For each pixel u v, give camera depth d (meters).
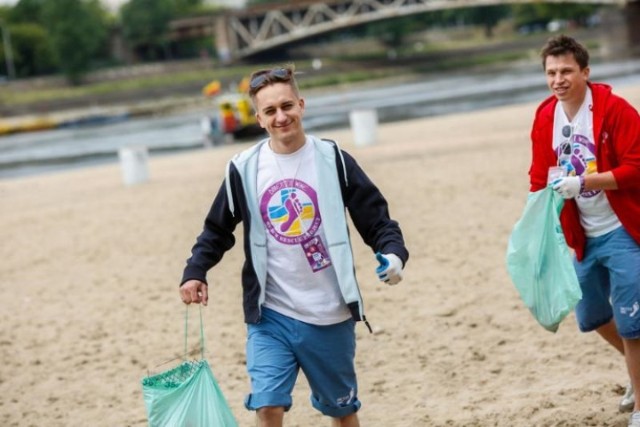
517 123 37.75
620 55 112.06
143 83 143.25
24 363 11.80
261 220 6.51
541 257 7.19
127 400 10.02
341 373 6.66
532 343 10.27
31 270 18.14
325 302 6.51
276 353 6.48
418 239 16.47
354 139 38.34
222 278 15.28
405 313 12.05
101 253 19.03
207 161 39.53
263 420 6.32
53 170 48.84
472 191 21.00
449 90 84.94
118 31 189.38
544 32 182.62
